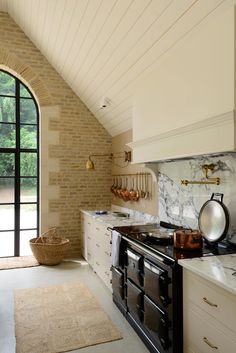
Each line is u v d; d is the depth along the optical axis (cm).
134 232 287
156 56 280
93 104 486
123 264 283
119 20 277
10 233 502
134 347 237
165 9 229
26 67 479
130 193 423
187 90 222
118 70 346
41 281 379
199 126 204
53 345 238
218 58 188
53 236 495
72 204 509
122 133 480
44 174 493
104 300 323
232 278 155
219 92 187
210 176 250
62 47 408
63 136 502
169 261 201
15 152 503
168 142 253
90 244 434
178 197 301
